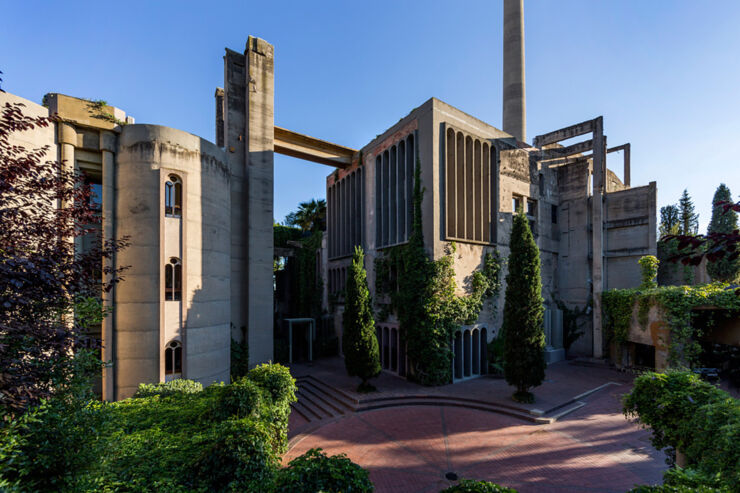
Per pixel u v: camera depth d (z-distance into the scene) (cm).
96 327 1662
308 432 1477
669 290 1975
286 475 614
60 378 663
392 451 1280
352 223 3039
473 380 2170
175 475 694
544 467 1146
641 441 1325
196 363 1784
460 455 1241
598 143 2712
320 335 3384
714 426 742
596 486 1030
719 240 476
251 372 1255
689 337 1891
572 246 2977
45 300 705
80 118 1641
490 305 2395
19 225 727
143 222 1684
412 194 2366
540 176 2947
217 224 1967
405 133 2416
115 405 1141
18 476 499
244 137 2358
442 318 2105
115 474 641
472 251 2352
